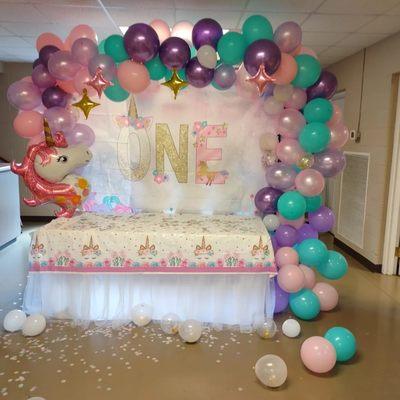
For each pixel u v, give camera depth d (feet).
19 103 9.71
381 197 13.46
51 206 20.16
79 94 9.75
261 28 8.79
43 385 7.21
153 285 9.70
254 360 8.18
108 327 9.43
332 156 9.69
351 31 12.33
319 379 7.56
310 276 9.83
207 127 10.78
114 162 11.01
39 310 9.77
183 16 11.08
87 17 11.35
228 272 9.12
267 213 10.28
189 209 11.19
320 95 9.69
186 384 7.34
